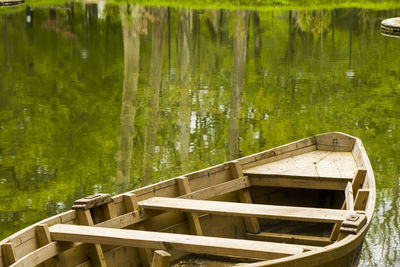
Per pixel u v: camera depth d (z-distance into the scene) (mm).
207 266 6125
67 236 5254
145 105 15633
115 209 5934
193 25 36281
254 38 31844
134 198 6035
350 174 7133
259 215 5621
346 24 36438
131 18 38250
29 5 44344
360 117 14219
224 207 5867
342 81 18656
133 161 10891
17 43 28984
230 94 16969
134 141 12219
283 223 7352
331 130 13117
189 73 21250
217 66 23172
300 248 4746
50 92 17578
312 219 5438
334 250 4523
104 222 5645
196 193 6590
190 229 6543
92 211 5812
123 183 9797
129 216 5906
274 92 17062
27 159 11156
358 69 20953
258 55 26156
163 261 4422
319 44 29422
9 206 8969
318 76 19750
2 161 11000
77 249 5488
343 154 8156
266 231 7176
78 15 40031
